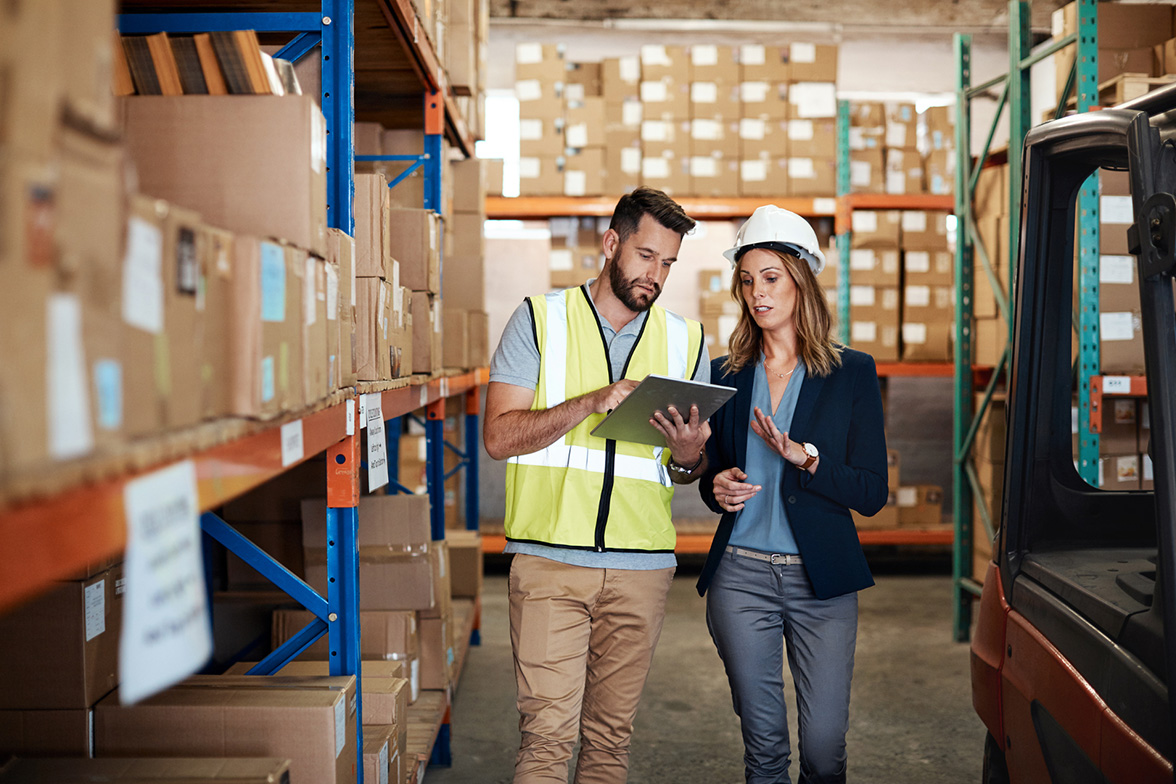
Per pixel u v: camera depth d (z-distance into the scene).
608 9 6.62
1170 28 4.04
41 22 0.57
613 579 1.94
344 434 1.59
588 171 5.51
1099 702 1.56
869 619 4.90
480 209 3.98
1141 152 1.42
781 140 5.56
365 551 2.60
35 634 1.48
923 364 5.52
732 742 3.27
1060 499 2.01
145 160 1.21
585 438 1.98
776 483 2.09
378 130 3.34
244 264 0.98
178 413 0.82
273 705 1.50
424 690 2.97
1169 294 1.41
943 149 5.61
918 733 3.34
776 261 2.09
